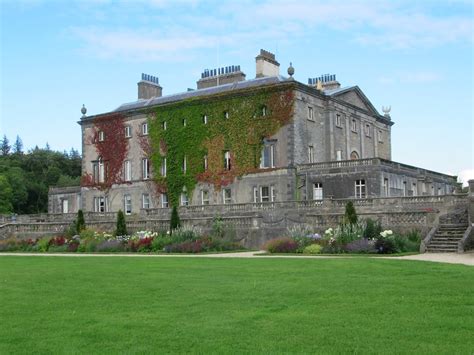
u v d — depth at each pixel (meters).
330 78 73.38
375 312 14.09
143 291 18.23
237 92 62.50
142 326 13.23
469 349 10.83
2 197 96.19
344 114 67.38
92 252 44.50
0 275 23.67
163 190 67.50
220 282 19.88
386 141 77.44
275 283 19.27
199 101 65.19
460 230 36.47
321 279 20.02
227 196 63.03
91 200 73.81
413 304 14.92
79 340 12.14
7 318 14.43
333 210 47.62
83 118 75.00
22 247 50.31
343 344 11.34
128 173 71.25
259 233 44.09
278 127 60.00
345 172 56.66
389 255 32.56
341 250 35.06
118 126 72.12
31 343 11.97
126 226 51.03
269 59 67.19
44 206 113.19
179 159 66.62
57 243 48.78
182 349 11.29
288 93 59.72
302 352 10.88
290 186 58.41
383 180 55.91
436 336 11.74
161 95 76.94
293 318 13.66
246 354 10.84
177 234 44.28
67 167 129.62
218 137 63.88
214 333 12.41
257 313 14.37
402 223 39.22
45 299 17.11
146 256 35.91
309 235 38.53
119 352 11.17
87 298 17.14
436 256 31.56
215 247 42.09
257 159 61.06
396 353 10.67
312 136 61.84
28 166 122.94
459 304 14.80
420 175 64.31
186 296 17.06
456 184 75.19
